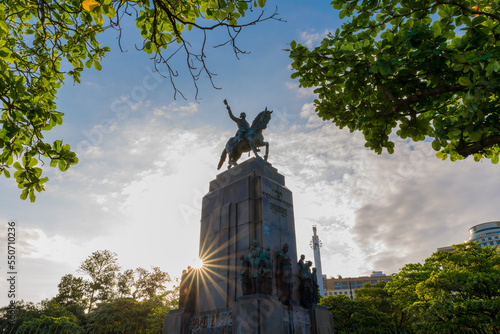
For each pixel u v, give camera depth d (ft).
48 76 23.44
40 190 19.24
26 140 19.95
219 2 17.17
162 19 21.66
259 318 38.04
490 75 17.16
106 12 16.60
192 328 48.03
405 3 19.98
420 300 99.40
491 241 464.65
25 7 21.13
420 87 21.91
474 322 74.23
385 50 20.29
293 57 24.02
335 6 22.31
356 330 109.91
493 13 18.51
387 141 24.58
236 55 18.10
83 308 185.06
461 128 21.27
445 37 19.61
